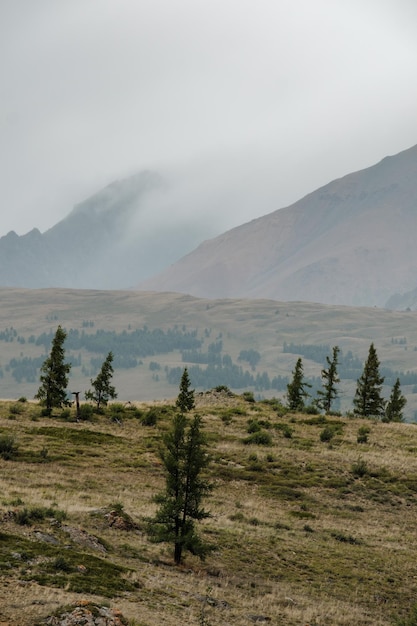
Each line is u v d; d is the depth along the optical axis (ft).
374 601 135.64
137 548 133.18
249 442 282.15
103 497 176.76
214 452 259.60
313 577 142.92
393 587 145.48
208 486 135.64
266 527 175.32
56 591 90.48
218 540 153.17
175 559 132.36
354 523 196.13
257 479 229.66
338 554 161.38
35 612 80.02
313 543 167.22
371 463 262.06
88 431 271.08
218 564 138.21
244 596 120.88
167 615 94.07
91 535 129.39
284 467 247.70
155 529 138.00
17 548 107.76
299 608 121.70
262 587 130.11
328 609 124.16
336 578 145.07
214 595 115.34
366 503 218.59
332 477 240.73
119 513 150.71
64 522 137.90
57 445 241.76
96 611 81.05
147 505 175.63
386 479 243.60
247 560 144.77
